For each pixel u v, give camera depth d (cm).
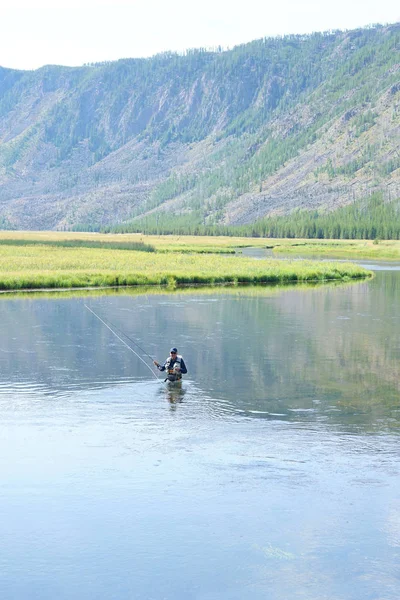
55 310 4300
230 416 1836
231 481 1368
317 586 1022
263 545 1130
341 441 1619
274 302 4944
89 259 8731
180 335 3344
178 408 1920
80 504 1267
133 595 1001
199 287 6275
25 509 1245
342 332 3484
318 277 7306
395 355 2816
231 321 3884
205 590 1014
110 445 1580
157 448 1562
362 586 1022
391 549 1120
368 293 5722
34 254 9806
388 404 1984
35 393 2095
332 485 1351
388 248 16462
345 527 1187
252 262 8706
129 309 4412
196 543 1136
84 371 2444
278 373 2434
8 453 1525
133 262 8338
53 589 1012
